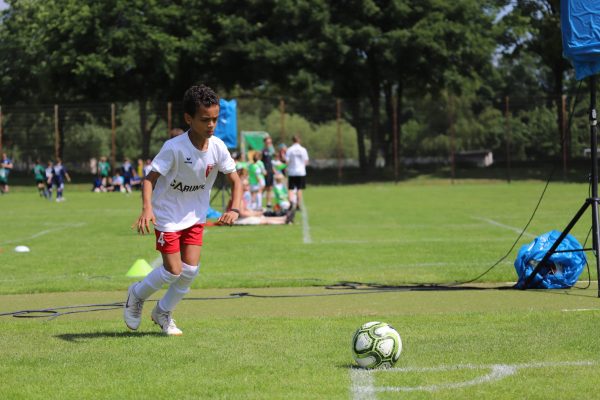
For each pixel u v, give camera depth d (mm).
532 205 51406
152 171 13055
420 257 25234
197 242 13750
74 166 100750
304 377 10758
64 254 27812
